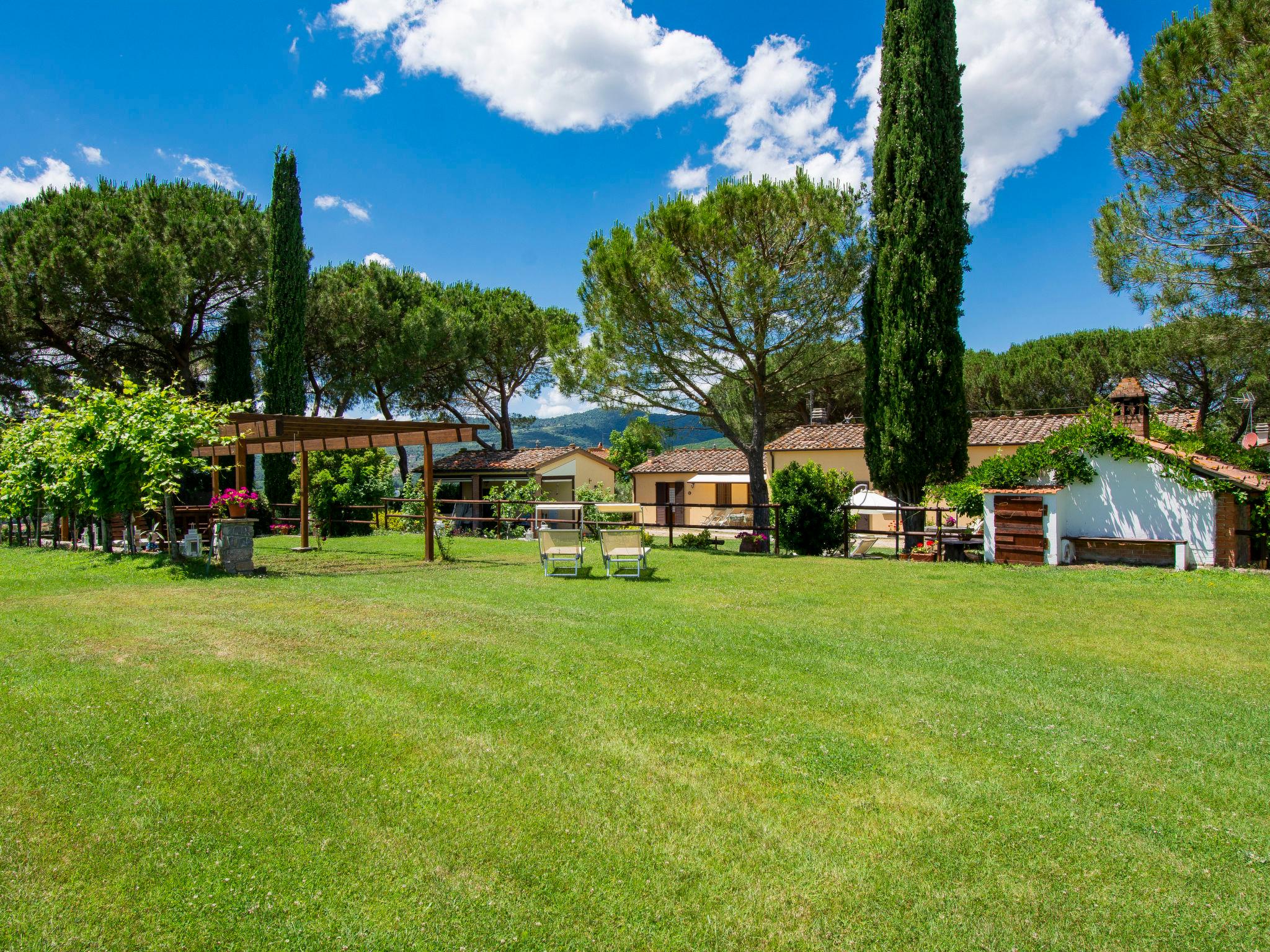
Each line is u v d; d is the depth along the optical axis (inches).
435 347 1083.3
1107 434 480.4
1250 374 891.4
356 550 571.2
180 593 316.8
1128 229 546.6
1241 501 455.5
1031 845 114.0
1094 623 279.9
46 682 180.2
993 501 506.9
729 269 575.2
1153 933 93.8
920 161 549.6
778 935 93.7
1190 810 125.6
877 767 141.0
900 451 562.6
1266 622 283.6
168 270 770.2
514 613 277.1
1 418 640.4
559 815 121.8
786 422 1348.4
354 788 129.1
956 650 233.5
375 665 199.6
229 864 106.3
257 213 919.7
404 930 93.1
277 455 873.5
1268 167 472.1
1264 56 438.9
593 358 609.3
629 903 99.4
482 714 164.6
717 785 133.2
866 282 587.8
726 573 417.7
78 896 98.3
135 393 420.5
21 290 724.7
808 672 202.8
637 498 1237.1
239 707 165.0
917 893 102.0
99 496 401.4
